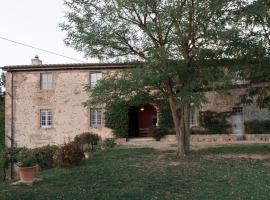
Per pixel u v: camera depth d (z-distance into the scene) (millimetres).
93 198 7531
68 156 12258
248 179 9367
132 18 14070
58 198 7594
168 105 17344
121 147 19438
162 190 8250
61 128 25078
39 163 13383
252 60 14789
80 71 25156
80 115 25016
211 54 13992
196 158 13992
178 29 13164
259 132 23516
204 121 24500
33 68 25266
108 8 13625
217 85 13023
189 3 12883
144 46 13984
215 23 13227
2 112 29344
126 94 15203
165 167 11820
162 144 21125
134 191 8102
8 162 12609
